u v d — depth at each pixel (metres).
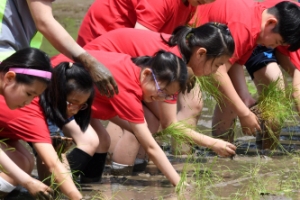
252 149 11.09
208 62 9.12
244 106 10.46
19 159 8.25
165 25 10.20
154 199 8.49
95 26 10.49
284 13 10.31
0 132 8.27
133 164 9.63
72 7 22.38
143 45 9.43
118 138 9.95
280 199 8.51
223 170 9.78
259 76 11.42
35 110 8.13
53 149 8.08
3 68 7.68
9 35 8.82
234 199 8.41
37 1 8.50
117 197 8.56
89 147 8.80
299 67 11.34
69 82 8.12
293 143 11.45
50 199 7.85
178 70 8.49
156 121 9.78
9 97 7.68
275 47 11.28
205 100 11.63
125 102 8.63
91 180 9.26
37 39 9.37
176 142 10.05
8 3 8.77
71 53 8.49
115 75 8.68
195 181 9.16
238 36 10.30
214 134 11.22
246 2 10.66
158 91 8.57
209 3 9.88
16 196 8.56
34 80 7.58
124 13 10.34
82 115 8.48
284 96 11.23
